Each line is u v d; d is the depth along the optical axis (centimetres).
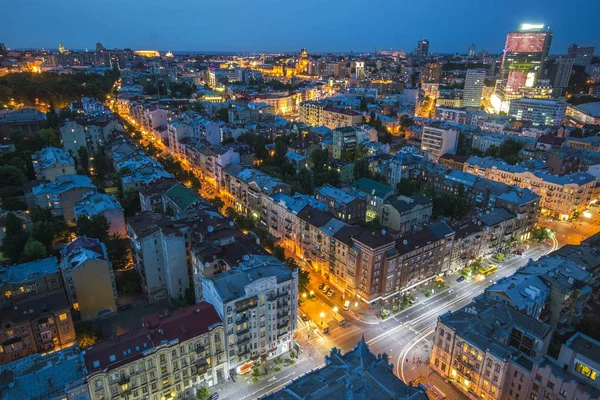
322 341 12225
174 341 9650
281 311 11250
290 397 7850
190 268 13725
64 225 17012
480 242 16450
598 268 13712
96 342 11412
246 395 10300
